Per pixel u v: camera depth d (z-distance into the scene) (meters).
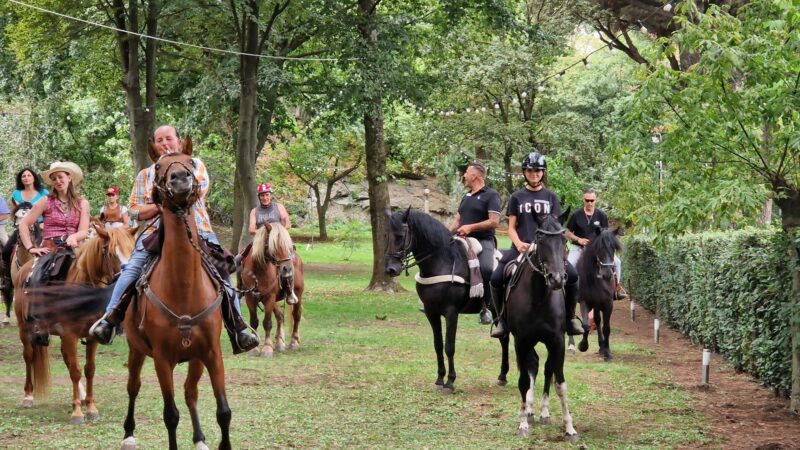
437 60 31.59
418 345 16.52
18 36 24.67
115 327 7.91
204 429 9.36
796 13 9.88
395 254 11.40
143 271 7.50
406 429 9.42
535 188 10.04
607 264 14.67
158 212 7.50
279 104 31.92
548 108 40.94
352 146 51.31
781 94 9.87
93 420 9.65
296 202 53.38
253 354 14.95
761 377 12.38
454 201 55.84
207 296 7.24
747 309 12.86
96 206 38.50
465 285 11.57
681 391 11.94
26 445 8.45
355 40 26.41
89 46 26.58
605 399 11.27
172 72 31.06
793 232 10.49
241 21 25.83
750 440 8.93
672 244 19.73
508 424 9.71
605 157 38.44
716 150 10.47
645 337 18.91
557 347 9.13
